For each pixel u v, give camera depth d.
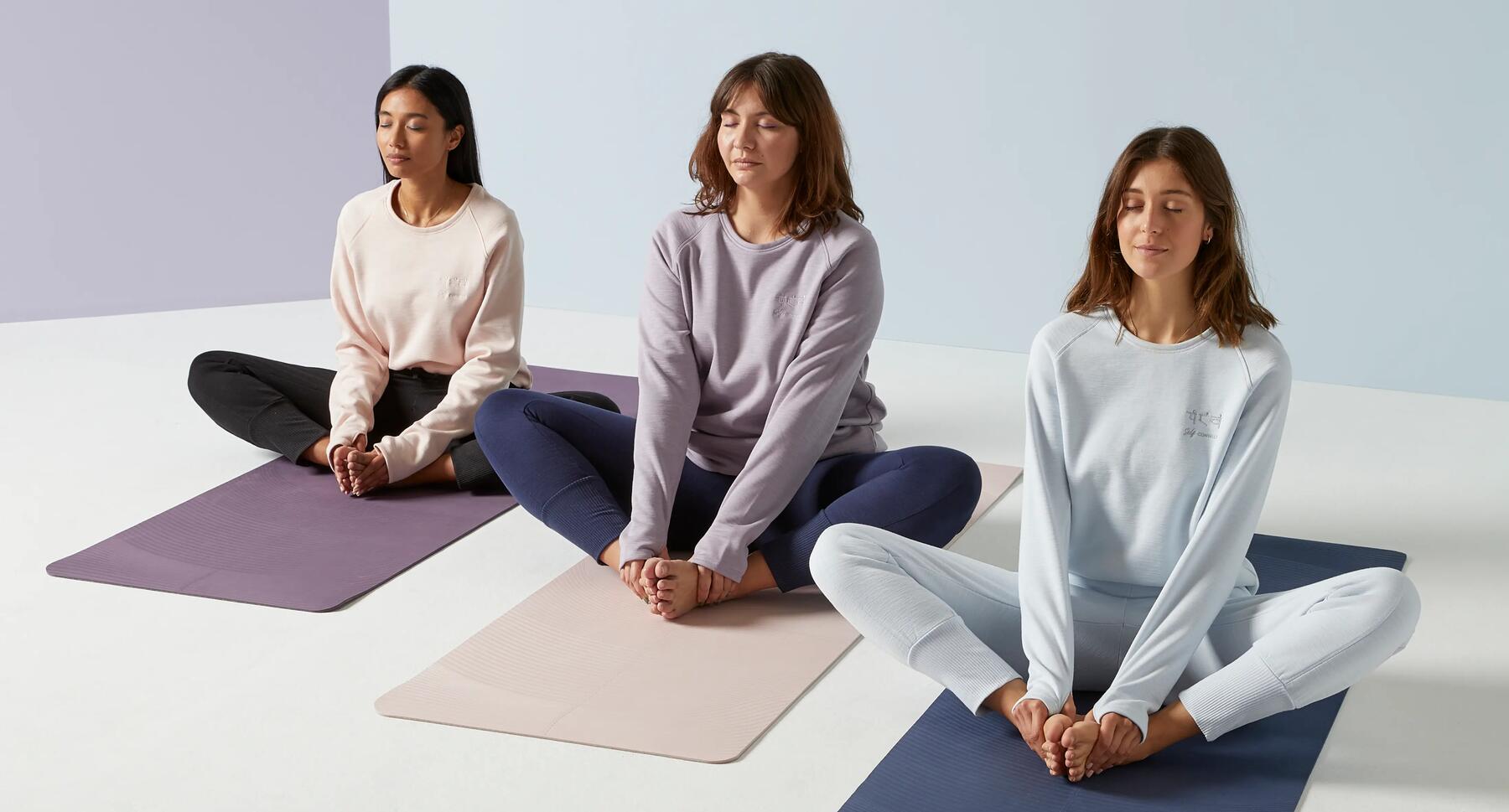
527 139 4.87
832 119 2.59
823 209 2.60
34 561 2.76
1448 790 1.98
